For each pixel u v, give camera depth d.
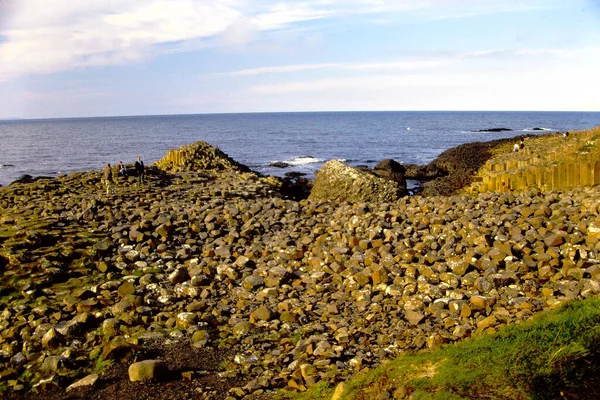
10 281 13.49
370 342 10.07
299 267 14.76
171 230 18.11
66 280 13.99
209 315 11.77
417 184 47.22
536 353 6.96
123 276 14.34
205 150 40.50
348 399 7.20
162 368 9.07
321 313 11.79
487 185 27.34
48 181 29.06
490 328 9.48
